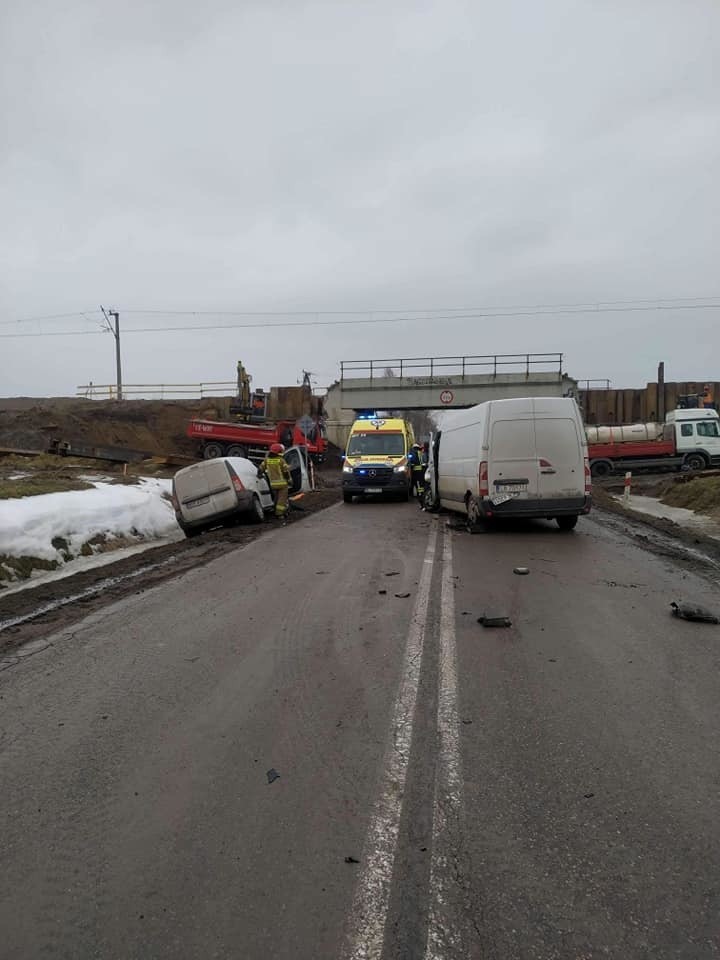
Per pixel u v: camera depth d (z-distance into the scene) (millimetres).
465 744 3631
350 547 10656
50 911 2410
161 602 7098
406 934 2256
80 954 2203
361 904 2404
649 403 43438
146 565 9500
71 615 6637
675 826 2832
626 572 8234
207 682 4652
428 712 4059
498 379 37562
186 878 2570
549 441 11555
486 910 2361
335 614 6398
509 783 3211
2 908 2434
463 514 14219
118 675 4840
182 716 4090
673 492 19891
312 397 47062
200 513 13273
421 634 5656
